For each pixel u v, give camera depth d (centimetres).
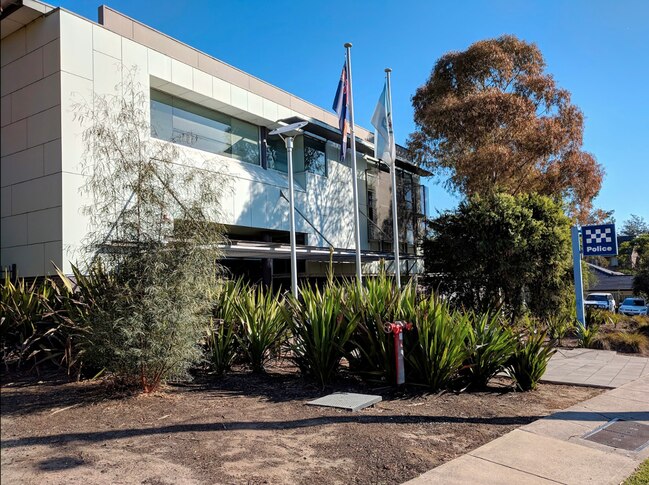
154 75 1570
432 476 463
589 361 1195
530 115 2205
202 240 790
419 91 2611
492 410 715
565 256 1711
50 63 1326
